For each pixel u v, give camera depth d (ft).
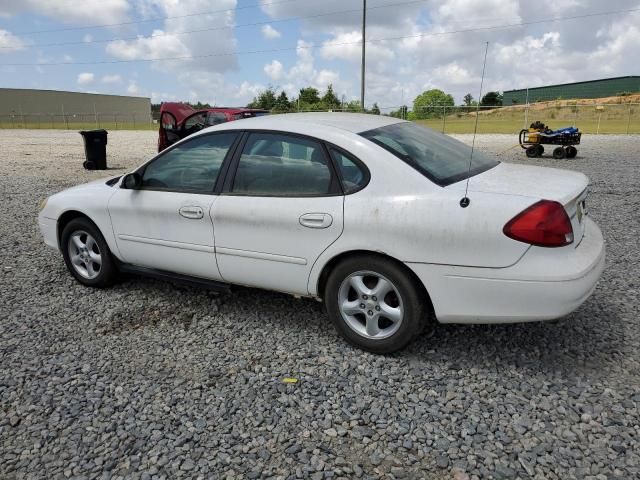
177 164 13.87
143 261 14.70
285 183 12.13
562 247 9.91
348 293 11.85
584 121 121.08
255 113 44.01
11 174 42.78
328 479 8.02
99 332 13.15
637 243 19.89
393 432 9.07
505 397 10.03
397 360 11.49
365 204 11.02
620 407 9.61
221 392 10.38
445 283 10.47
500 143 70.54
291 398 10.14
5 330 13.26
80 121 265.34
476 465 8.25
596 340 12.12
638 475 7.95
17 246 20.92
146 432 9.18
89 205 15.35
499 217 9.96
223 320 13.75
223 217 12.73
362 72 100.58
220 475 8.12
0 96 233.55
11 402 10.14
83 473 8.21
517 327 12.85
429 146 12.53
